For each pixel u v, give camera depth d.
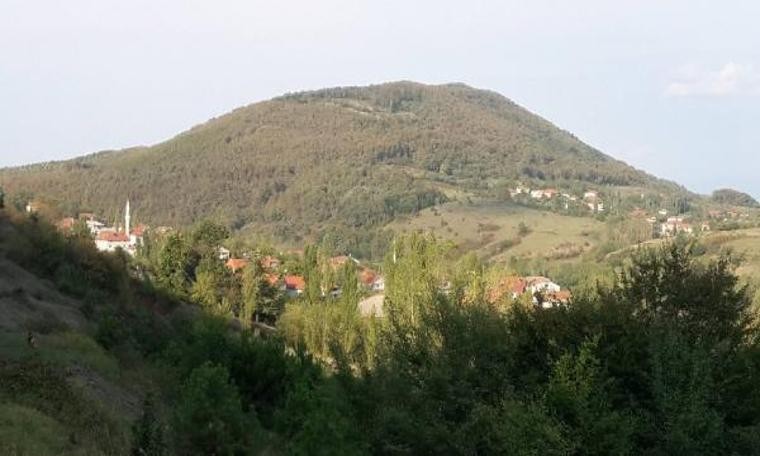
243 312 57.12
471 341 11.66
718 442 9.66
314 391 12.77
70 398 13.95
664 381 10.27
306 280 64.94
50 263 33.25
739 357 11.07
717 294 12.31
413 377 11.60
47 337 20.73
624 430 9.38
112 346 22.58
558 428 9.25
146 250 82.50
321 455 9.64
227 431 11.93
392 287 34.47
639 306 12.41
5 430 10.75
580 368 9.98
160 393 18.92
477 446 10.03
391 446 10.20
